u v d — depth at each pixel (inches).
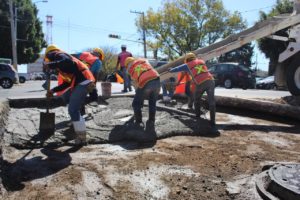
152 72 286.0
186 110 358.9
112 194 164.4
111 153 223.5
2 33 1525.6
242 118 350.0
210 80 308.7
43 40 1777.8
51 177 181.3
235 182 179.5
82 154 219.6
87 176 183.3
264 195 161.0
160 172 191.3
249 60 2095.2
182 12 1678.2
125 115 318.3
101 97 392.2
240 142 261.1
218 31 1678.2
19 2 1594.5
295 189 155.7
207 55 399.5
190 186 174.6
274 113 343.3
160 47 1740.9
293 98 369.4
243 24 1683.1
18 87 837.2
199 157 219.3
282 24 384.2
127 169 194.1
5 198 157.3
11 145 227.1
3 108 287.7
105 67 1701.5
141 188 171.2
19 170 189.3
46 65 234.7
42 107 354.9
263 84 962.1
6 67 802.2
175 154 224.2
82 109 311.6
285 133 295.9
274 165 192.4
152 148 237.1
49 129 255.3
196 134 281.1
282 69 389.1
